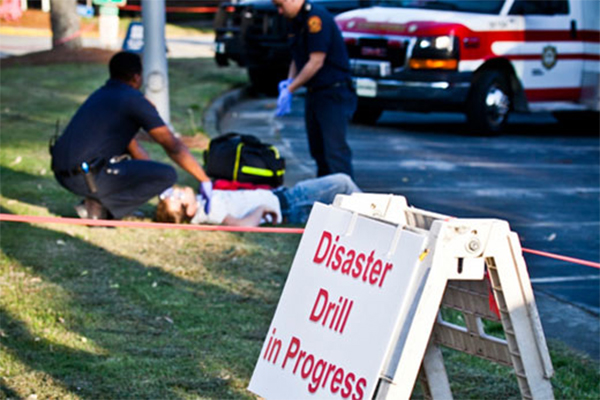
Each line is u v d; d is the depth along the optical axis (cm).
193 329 604
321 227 369
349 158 995
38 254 743
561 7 1580
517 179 1196
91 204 844
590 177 1226
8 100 1576
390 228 340
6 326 589
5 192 945
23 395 494
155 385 514
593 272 793
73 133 834
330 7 1750
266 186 905
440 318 397
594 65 1593
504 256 338
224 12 1947
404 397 329
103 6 1883
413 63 1482
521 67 1536
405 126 1642
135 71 856
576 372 556
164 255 764
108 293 665
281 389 364
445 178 1188
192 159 848
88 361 544
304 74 960
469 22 1483
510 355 371
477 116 1520
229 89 1944
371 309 337
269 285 700
